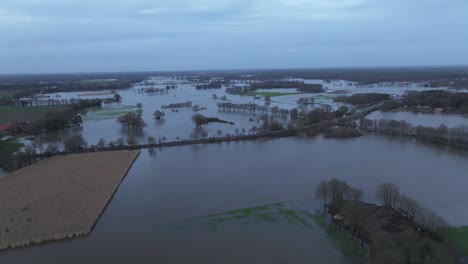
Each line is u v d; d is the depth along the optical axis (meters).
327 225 77.44
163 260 65.50
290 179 108.75
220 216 83.12
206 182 107.25
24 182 107.31
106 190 99.75
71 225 78.81
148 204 91.25
